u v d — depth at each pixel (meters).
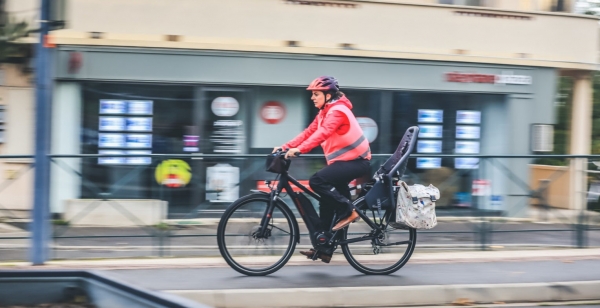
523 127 16.31
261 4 14.78
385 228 8.53
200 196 10.23
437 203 11.20
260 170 10.52
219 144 14.47
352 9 15.38
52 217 9.62
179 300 3.12
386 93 15.36
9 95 14.34
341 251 8.95
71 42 13.52
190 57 14.16
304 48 14.76
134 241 9.91
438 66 15.63
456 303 7.79
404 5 15.70
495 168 11.24
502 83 16.09
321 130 7.75
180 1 14.30
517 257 10.02
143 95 14.06
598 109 22.31
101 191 9.85
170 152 14.26
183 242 10.05
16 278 3.89
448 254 10.20
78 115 13.80
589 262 9.73
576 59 17.03
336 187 8.16
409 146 8.40
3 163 9.29
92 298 3.77
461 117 15.91
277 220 8.28
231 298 7.26
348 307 7.52
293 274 8.49
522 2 16.72
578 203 11.39
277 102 14.78
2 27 13.55
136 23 14.09
